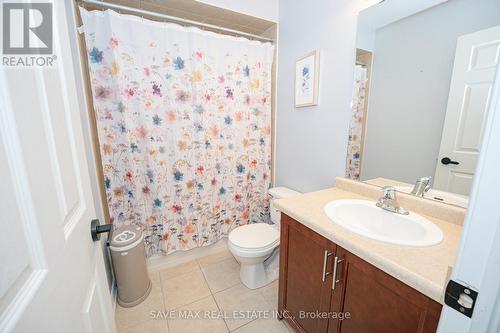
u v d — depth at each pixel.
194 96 1.68
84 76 1.41
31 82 0.41
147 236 1.74
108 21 1.36
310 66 1.55
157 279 1.74
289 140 1.89
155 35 1.50
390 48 1.12
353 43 1.27
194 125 1.73
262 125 2.04
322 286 0.99
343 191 1.39
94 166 1.44
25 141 0.37
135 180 1.60
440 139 0.99
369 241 0.80
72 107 0.62
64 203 0.52
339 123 1.41
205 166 1.83
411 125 1.08
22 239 0.35
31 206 0.37
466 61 0.88
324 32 1.44
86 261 0.61
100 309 0.70
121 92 1.45
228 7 1.64
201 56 1.65
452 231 0.87
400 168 1.15
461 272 0.36
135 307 1.48
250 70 1.88
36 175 0.39
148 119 1.56
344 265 0.87
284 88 1.88
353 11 1.25
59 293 0.44
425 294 0.60
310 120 1.64
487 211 0.32
